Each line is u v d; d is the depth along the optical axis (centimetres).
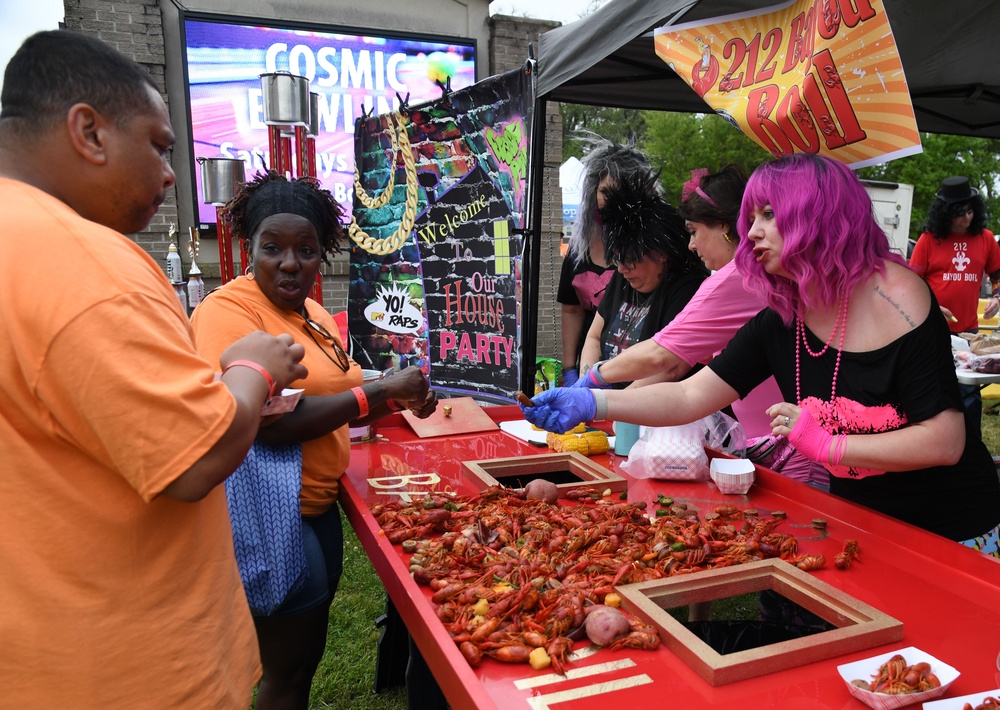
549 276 825
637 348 253
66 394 102
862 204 170
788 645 124
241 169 418
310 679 205
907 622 138
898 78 189
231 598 133
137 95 114
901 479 185
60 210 107
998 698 108
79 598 109
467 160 406
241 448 112
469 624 134
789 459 252
